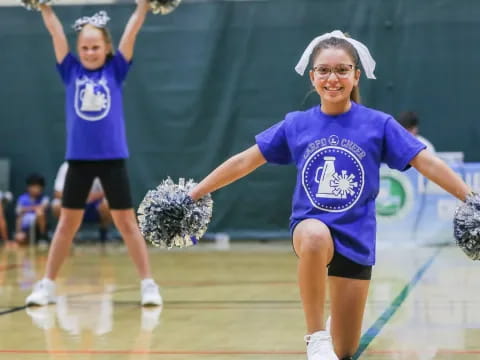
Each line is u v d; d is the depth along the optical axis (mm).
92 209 14023
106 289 8594
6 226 14734
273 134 4789
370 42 13969
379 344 5484
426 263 10289
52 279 7617
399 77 13945
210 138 14320
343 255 4488
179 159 14352
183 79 14352
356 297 4648
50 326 6387
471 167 11922
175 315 6840
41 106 14672
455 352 5227
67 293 8305
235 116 14273
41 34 14625
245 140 14273
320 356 4340
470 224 4195
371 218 4590
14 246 14211
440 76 13883
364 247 4523
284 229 14180
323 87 4594
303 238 4391
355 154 4566
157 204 4590
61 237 7621
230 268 10508
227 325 6320
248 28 14219
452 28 13836
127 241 7555
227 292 8211
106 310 7164
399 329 6012
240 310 7051
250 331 6055
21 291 8516
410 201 12320
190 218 4586
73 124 7555
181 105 14344
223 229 14297
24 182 14727
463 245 4270
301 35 14125
